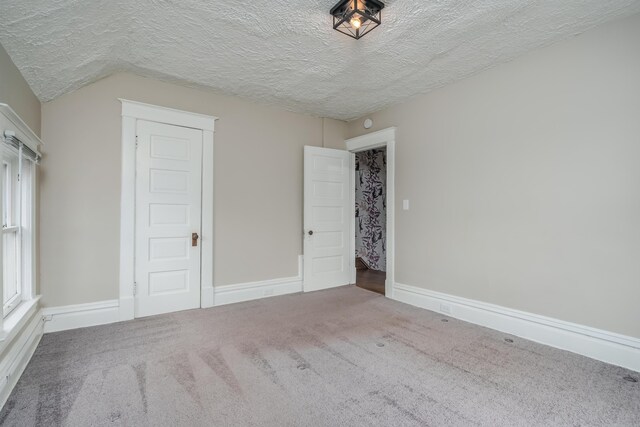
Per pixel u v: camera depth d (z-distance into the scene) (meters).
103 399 1.73
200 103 3.39
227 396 1.77
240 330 2.75
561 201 2.41
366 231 5.93
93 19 1.99
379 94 3.46
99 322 2.86
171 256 3.22
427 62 2.75
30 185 2.38
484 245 2.90
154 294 3.14
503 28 2.25
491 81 2.85
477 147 2.96
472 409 1.67
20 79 2.12
